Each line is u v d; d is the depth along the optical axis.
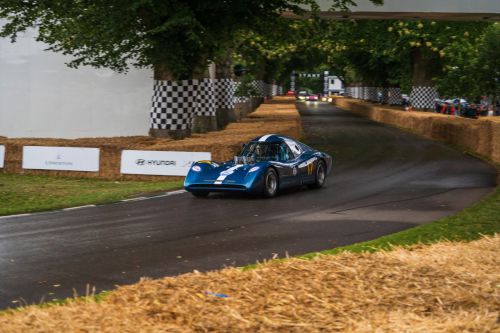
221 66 45.72
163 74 28.23
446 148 34.62
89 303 6.64
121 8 24.47
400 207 16.67
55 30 27.88
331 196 18.86
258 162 18.78
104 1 24.64
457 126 36.12
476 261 8.33
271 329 5.73
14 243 12.46
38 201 18.77
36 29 35.69
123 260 10.98
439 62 55.62
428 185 21.05
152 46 25.72
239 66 47.44
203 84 37.88
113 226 14.27
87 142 25.53
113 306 6.40
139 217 15.48
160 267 10.46
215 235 13.16
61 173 25.05
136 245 12.22
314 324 5.82
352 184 21.53
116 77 35.94
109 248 11.95
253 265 10.42
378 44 49.66
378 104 79.31
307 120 63.25
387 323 5.79
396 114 53.69
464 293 6.69
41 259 11.07
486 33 40.19
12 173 25.75
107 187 21.77
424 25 45.56
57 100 36.09
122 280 9.64
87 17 25.61
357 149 34.00
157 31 24.47
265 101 98.06
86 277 9.81
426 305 6.36
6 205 18.12
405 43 48.38
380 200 17.94
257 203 17.61
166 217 15.45
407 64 64.06
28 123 36.19
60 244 12.34
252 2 26.45
